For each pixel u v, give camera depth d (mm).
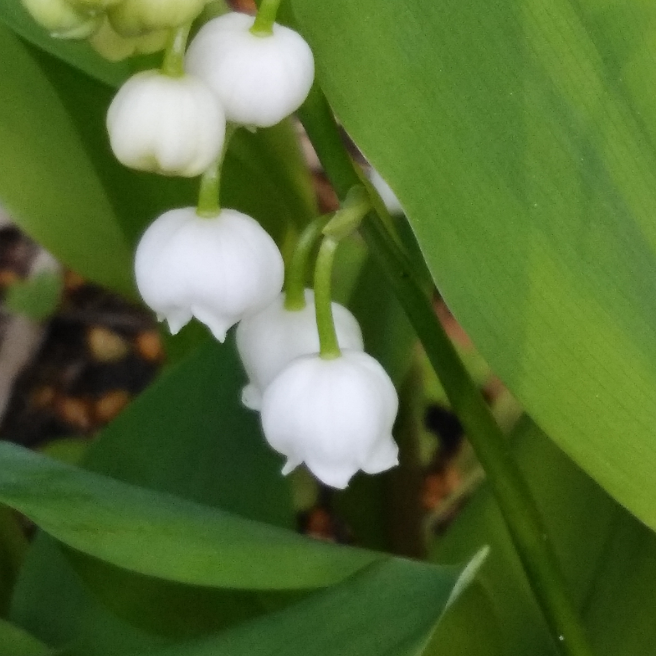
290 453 60
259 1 57
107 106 83
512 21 52
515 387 53
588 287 52
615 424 53
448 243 51
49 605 83
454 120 52
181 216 57
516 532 69
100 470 81
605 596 85
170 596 74
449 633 72
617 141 52
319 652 48
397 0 52
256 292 57
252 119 53
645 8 52
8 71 88
